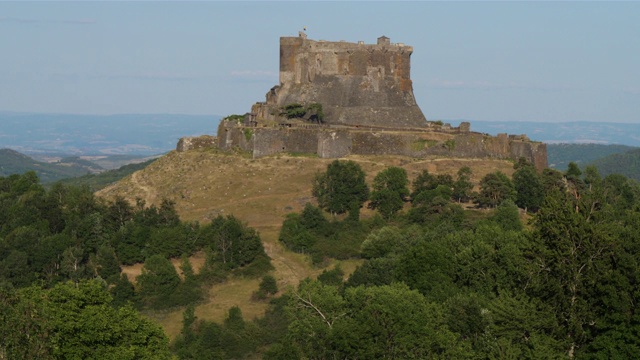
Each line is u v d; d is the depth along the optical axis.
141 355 114.06
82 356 109.62
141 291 174.50
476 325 119.88
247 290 178.00
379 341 117.38
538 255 126.88
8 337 103.19
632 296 116.81
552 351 112.19
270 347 143.12
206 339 154.50
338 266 176.62
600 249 123.50
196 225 197.62
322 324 123.31
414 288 139.75
